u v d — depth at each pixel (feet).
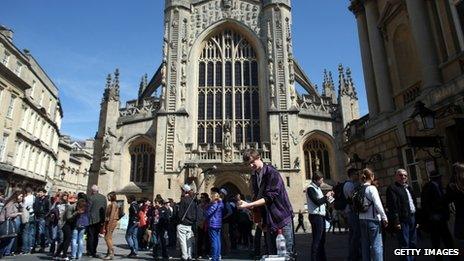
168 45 133.49
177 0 139.03
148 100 135.33
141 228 59.62
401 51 56.90
